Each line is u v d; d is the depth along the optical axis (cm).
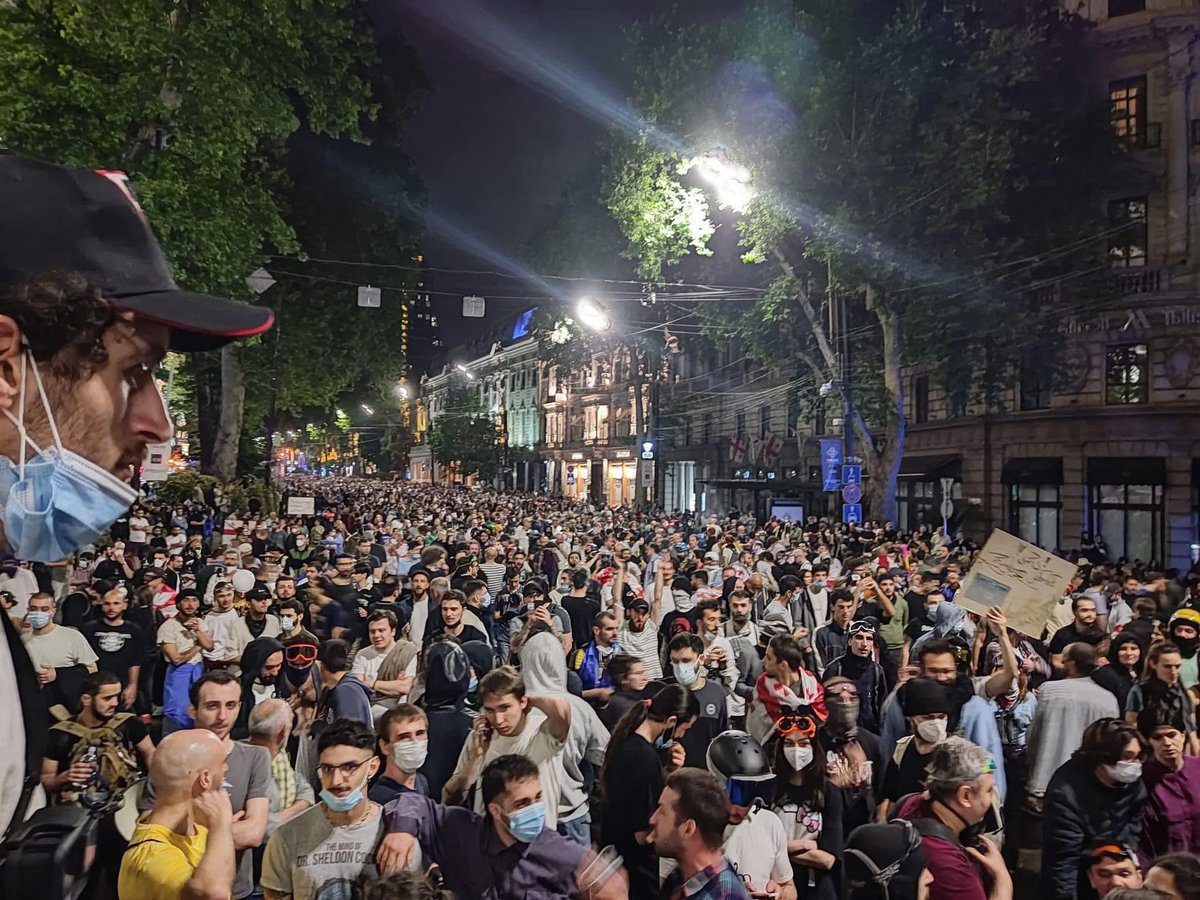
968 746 431
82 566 1380
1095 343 2827
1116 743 460
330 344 3372
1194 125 2667
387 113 3247
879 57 2231
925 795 441
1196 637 795
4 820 114
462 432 8344
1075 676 675
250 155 2428
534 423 8644
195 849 307
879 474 2725
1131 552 2747
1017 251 2467
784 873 450
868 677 797
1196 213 2648
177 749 306
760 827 446
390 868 373
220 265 1576
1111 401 2805
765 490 4097
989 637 848
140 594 1023
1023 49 2247
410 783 478
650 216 2533
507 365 9350
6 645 119
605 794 509
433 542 2145
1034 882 665
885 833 398
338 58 1759
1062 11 2830
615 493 6762
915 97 2214
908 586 1367
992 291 2361
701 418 5228
